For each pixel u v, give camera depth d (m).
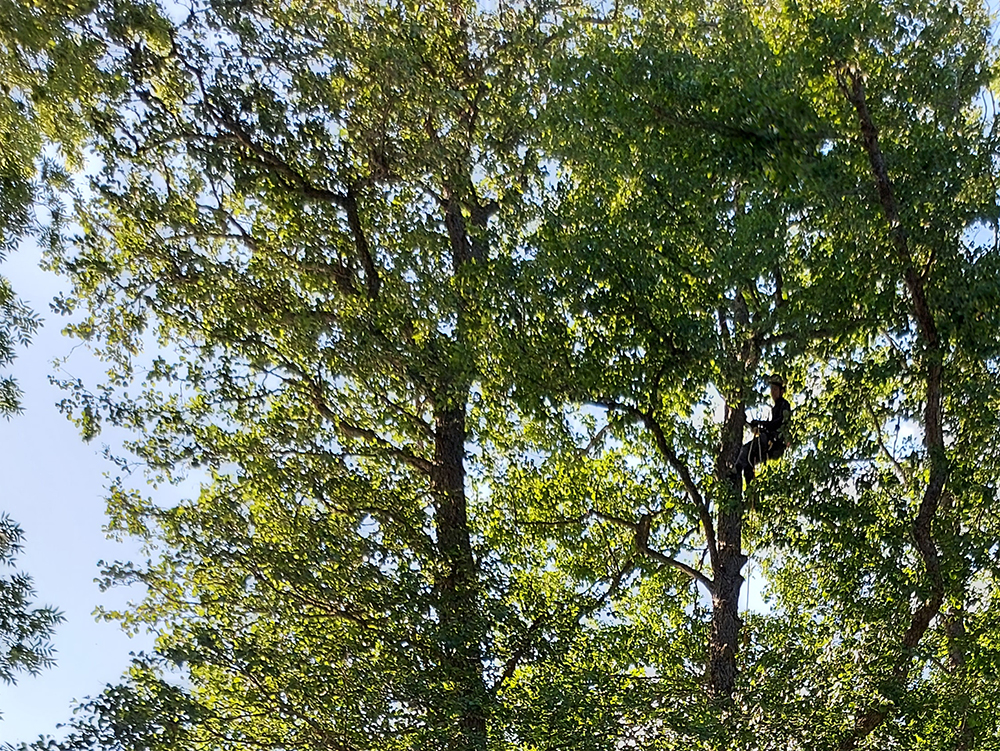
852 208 14.45
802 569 17.86
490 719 15.05
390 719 15.25
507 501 18.64
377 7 19.11
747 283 14.63
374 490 17.69
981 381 15.22
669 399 16.22
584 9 19.53
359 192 18.70
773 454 15.55
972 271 14.53
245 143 18.47
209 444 18.12
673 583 19.25
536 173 18.30
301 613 16.72
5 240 17.94
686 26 16.33
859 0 14.87
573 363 15.24
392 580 16.42
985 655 14.96
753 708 14.60
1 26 17.27
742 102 13.95
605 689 14.98
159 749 14.84
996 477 15.56
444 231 19.22
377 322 17.59
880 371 14.73
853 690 14.75
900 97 15.25
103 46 18.19
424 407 19.06
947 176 14.68
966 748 15.13
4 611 16.09
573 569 17.72
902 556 15.42
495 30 19.41
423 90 18.16
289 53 18.42
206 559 16.95
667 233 14.81
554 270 15.24
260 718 15.80
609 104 14.73
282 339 18.61
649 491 18.06
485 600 16.31
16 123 17.77
